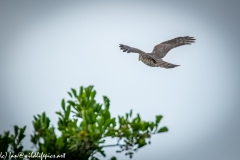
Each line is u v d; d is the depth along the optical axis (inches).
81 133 447.8
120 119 464.4
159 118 462.0
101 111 487.8
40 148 470.3
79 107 490.6
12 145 477.7
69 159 469.7
